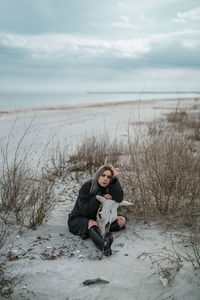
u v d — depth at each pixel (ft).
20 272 8.68
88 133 41.81
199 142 17.38
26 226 11.94
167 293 7.82
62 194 16.35
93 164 21.79
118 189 11.53
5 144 33.22
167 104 121.49
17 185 13.38
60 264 9.25
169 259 9.34
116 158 20.31
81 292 7.92
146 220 12.73
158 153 14.65
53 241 10.90
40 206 12.71
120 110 93.61
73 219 11.72
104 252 9.80
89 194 11.50
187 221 12.29
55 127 50.47
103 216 11.18
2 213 12.71
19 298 7.64
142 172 14.70
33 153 27.55
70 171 20.95
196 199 13.47
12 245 10.23
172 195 13.29
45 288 8.04
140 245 10.55
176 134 16.69
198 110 45.44
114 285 8.19
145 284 8.22
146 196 13.60
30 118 68.54
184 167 14.01
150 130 18.90
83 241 11.05
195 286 7.94
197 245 10.27
